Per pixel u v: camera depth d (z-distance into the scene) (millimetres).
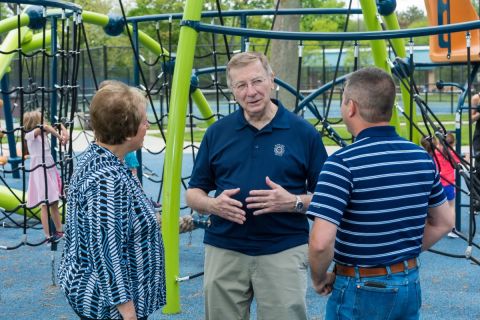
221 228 3436
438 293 5500
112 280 2609
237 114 3479
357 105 2900
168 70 6504
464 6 7684
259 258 3359
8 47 8516
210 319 3508
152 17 7016
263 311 3377
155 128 21297
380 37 4648
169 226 4852
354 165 2820
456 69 31516
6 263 6504
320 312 5074
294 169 3363
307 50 33281
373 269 2855
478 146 7879
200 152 3564
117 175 2691
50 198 7020
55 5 5438
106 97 2738
